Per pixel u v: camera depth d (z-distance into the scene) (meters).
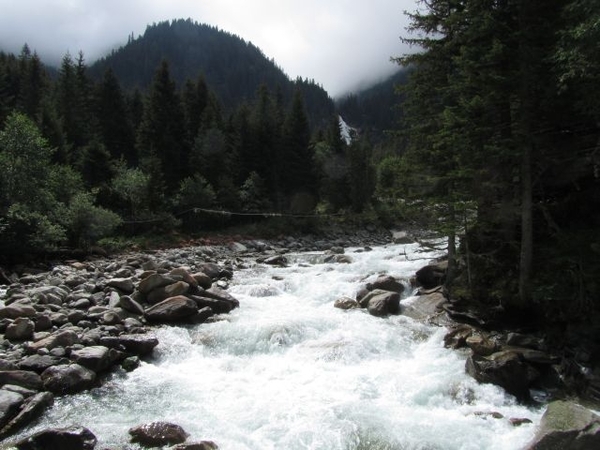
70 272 20.42
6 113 43.25
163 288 15.08
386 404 8.66
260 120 58.31
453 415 8.28
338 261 25.83
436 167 14.88
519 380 9.30
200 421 7.94
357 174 59.75
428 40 15.32
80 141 50.97
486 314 13.15
